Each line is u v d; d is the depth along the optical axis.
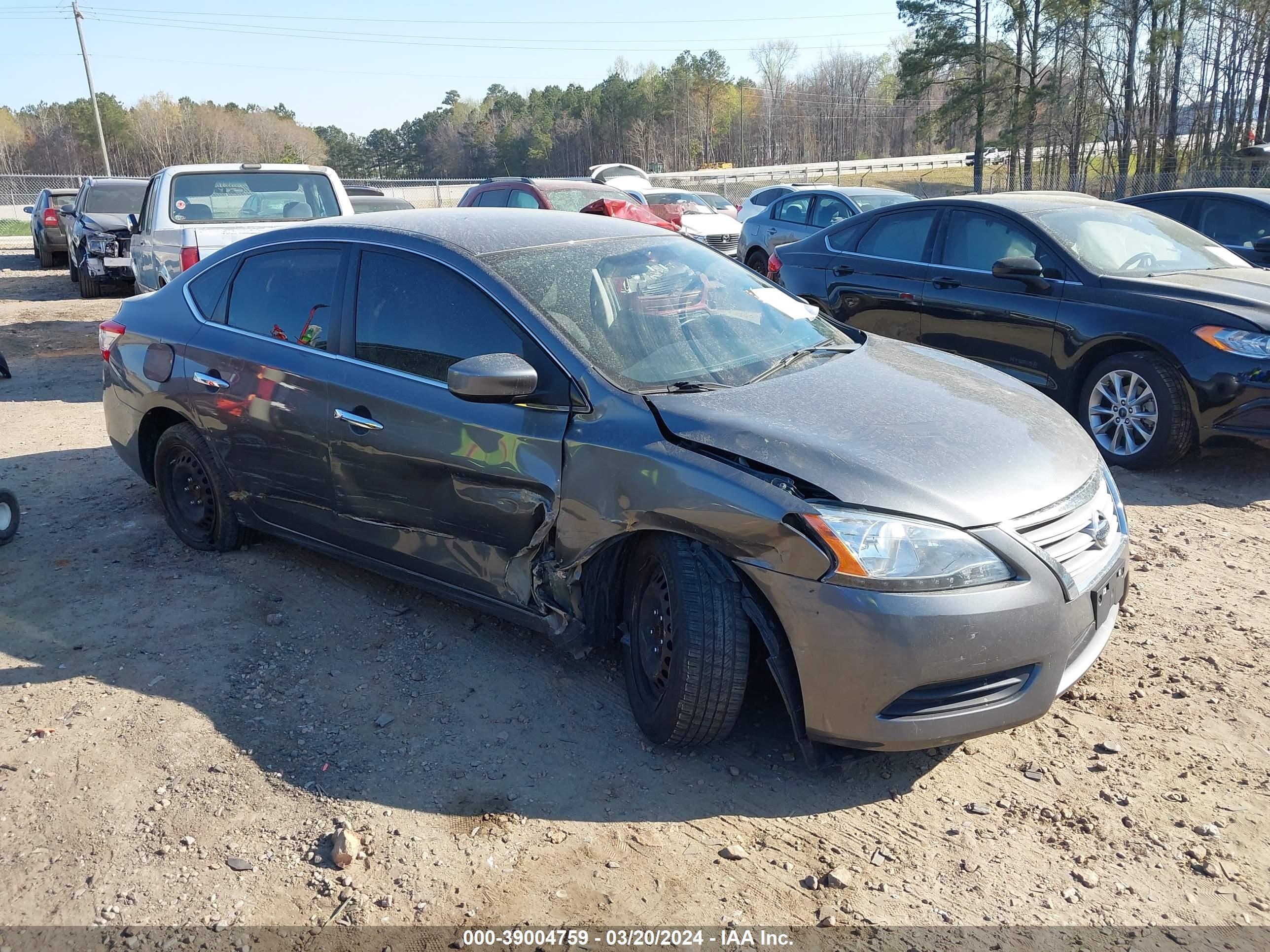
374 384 3.74
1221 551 4.73
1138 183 28.12
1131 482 5.78
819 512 2.71
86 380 9.17
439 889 2.59
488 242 3.81
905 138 92.81
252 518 4.49
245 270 4.46
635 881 2.61
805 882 2.59
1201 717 3.30
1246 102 34.88
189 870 2.66
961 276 6.85
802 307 4.21
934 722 2.75
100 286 15.23
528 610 3.43
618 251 3.96
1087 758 3.10
